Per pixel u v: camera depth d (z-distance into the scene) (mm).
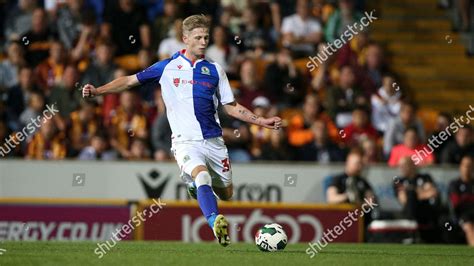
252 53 63562
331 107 58344
